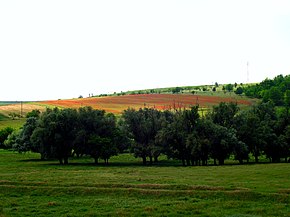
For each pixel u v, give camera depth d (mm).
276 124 109312
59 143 102500
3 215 37094
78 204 41750
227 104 112000
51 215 37062
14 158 122062
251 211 37375
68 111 107062
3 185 51781
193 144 93875
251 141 101750
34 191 49031
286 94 193500
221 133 97312
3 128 167625
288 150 101938
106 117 112438
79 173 69438
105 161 106000
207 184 51344
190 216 36062
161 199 44062
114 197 45625
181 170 74625
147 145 105375
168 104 185875
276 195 42844
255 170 68562
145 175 64750
